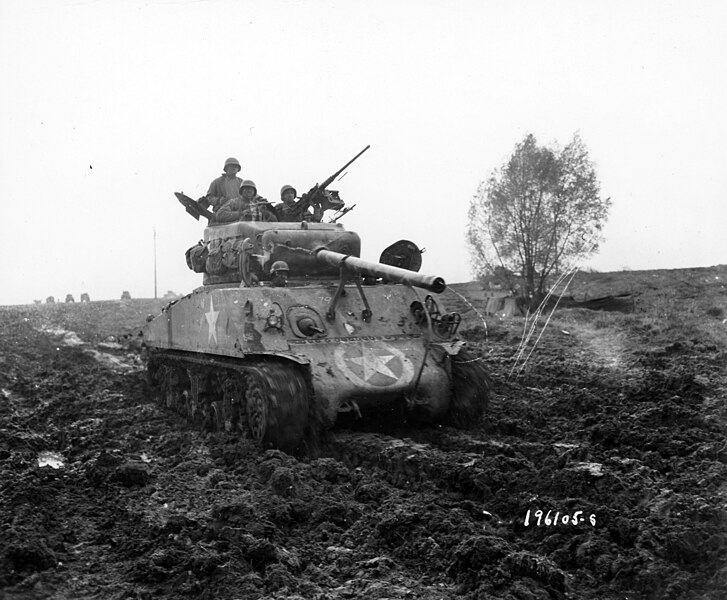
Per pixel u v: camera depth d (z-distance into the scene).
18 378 19.38
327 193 15.67
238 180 16.55
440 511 8.52
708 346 20.38
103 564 7.46
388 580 7.09
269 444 11.34
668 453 11.23
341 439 11.74
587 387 16.94
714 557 7.21
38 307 33.56
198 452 12.08
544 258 25.44
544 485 9.35
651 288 29.91
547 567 6.94
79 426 14.54
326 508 8.81
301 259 13.73
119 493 9.72
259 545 7.41
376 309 13.19
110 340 25.69
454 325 13.31
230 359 13.12
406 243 14.12
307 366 11.70
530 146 25.02
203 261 15.60
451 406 12.79
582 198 24.92
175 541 7.76
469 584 6.91
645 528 7.80
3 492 9.37
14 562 7.19
